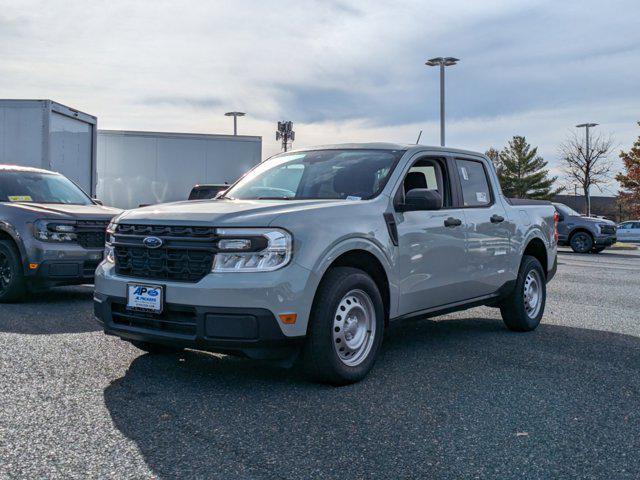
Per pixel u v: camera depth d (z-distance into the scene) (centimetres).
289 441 345
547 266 733
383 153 559
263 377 470
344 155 569
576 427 379
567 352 583
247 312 407
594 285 1173
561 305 903
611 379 490
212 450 330
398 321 513
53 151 1251
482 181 647
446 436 359
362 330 471
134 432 352
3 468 302
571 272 1454
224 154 1936
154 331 433
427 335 654
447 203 590
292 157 598
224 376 470
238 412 390
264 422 373
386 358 544
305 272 423
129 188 1867
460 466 318
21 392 416
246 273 413
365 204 491
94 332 605
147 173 1880
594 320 770
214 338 410
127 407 394
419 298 530
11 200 845
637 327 722
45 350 528
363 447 339
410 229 518
